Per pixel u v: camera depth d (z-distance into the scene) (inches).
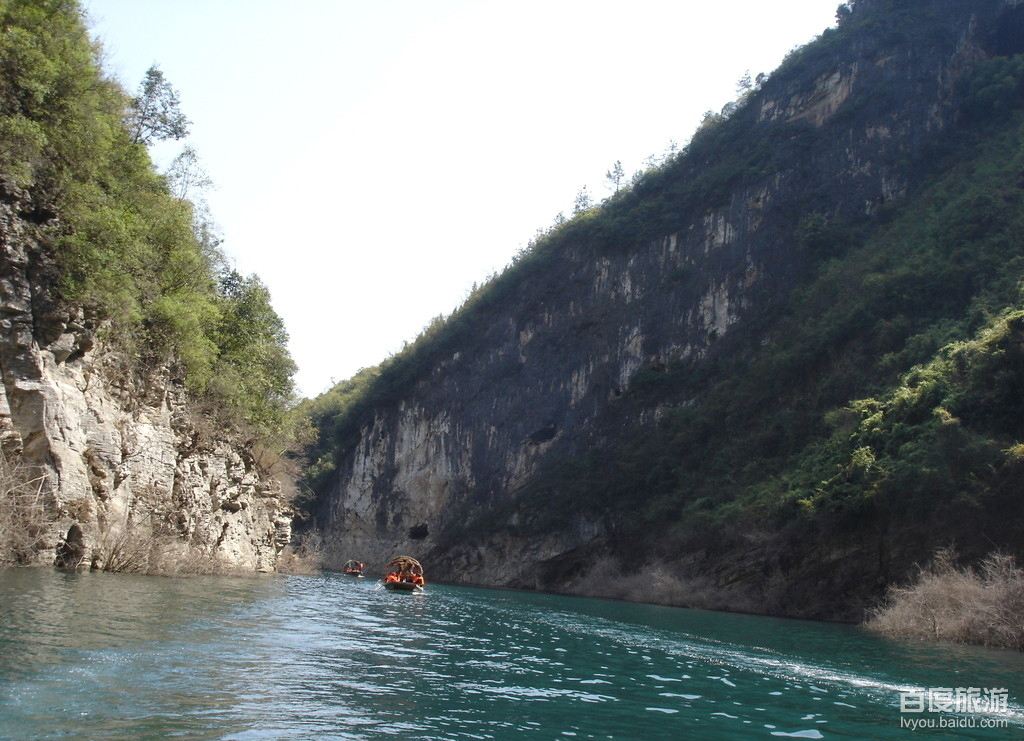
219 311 1530.5
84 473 958.4
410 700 472.4
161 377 1203.9
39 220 955.3
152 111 1491.1
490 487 4104.3
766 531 2145.7
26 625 542.6
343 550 4480.8
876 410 2132.1
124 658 486.0
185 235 1322.6
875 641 1114.1
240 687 452.1
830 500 1879.9
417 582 1894.7
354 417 4901.6
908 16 3978.8
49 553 897.5
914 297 2733.8
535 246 5054.1
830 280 3289.9
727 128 4392.2
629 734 435.2
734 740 438.9
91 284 983.0
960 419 1726.1
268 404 1831.9
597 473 3565.5
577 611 1598.2
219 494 1408.7
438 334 4884.4
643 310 4020.7
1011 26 3782.0
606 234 4333.2
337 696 460.4
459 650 729.6
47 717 356.5
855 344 2817.4
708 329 3784.5
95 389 1024.9
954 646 1058.7
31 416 898.7
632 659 763.4
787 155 3917.3
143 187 1286.9
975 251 2711.6
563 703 507.5
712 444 3142.2
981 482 1569.9
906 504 1691.7
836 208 3700.8
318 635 714.2
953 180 3297.2
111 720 361.4
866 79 3902.6
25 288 912.3
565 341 4212.6
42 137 919.7
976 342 1888.5
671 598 2324.1
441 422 4434.1
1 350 880.3
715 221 3998.5
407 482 4429.1
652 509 3053.6
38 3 996.6
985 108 3535.9
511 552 3634.4
